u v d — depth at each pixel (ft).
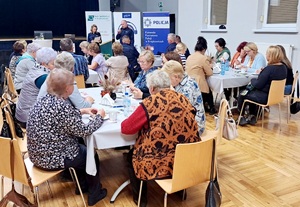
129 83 10.93
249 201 7.70
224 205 7.53
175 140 6.21
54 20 36.88
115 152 10.67
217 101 16.55
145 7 36.17
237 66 15.96
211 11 23.88
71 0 36.55
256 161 9.91
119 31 26.73
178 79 7.95
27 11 35.76
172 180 5.76
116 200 7.77
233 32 21.54
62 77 6.25
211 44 23.26
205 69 13.78
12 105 8.93
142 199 7.47
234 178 8.82
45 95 6.72
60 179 8.75
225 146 11.12
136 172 6.61
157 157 6.25
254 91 12.51
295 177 8.87
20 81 12.98
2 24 35.22
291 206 7.48
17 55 15.38
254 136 12.08
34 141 6.32
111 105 8.42
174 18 30.58
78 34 37.60
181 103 6.35
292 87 13.24
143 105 6.32
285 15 18.54
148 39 26.94
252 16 19.90
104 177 8.94
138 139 6.65
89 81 14.52
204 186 8.45
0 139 5.80
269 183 8.55
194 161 5.78
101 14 28.27
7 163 5.97
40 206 7.52
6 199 6.28
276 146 11.09
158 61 18.69
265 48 19.06
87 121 7.07
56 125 6.25
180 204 7.64
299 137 11.94
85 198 7.86
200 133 8.15
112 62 12.87
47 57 8.81
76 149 6.72
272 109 15.75
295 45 17.48
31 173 6.50
